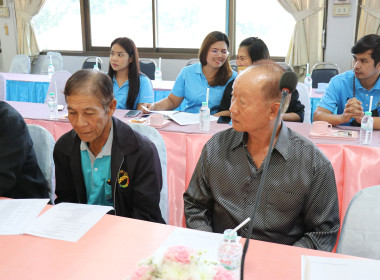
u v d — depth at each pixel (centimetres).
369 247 119
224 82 315
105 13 641
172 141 238
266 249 107
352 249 121
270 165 132
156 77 520
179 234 115
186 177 235
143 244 110
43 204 137
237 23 584
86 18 651
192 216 145
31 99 499
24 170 163
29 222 123
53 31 680
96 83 137
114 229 118
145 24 627
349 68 534
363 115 235
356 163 208
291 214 132
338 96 270
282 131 133
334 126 253
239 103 126
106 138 152
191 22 606
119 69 318
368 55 239
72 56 672
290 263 101
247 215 134
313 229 134
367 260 103
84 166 156
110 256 104
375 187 124
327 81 480
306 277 95
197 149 231
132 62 320
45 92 493
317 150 133
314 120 267
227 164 138
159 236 114
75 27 665
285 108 128
